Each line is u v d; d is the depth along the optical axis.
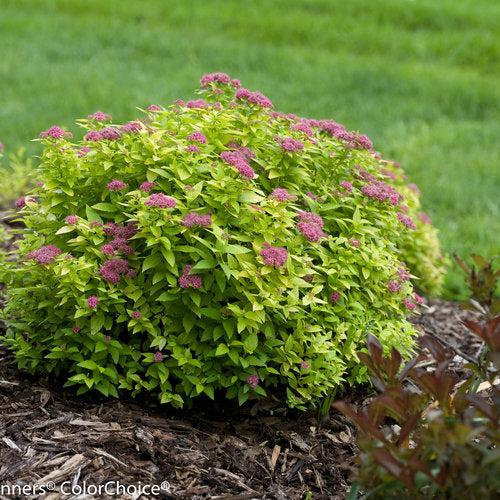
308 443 3.68
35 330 3.82
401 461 2.54
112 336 3.69
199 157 3.59
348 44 13.86
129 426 3.49
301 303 3.72
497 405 2.61
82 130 8.44
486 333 2.66
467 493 2.42
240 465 3.41
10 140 8.19
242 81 11.24
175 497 3.05
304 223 3.58
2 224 6.06
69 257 3.41
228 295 3.53
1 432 3.32
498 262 6.32
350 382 3.90
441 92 11.46
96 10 15.08
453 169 8.52
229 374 3.64
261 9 15.31
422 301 4.36
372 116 10.27
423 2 15.70
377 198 4.06
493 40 13.82
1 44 12.51
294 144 3.77
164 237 3.36
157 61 12.27
